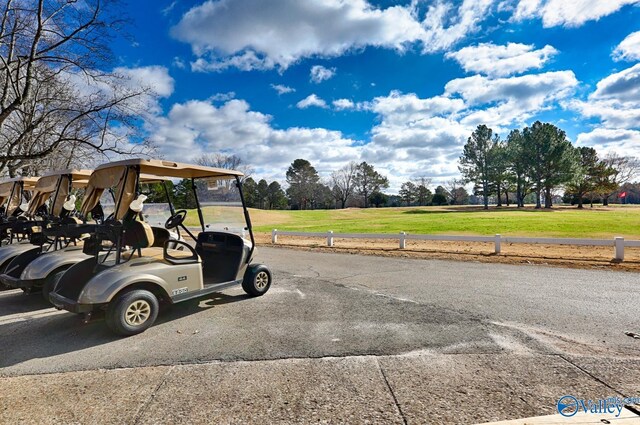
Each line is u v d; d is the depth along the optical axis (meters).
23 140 10.94
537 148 40.34
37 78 10.47
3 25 9.35
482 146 45.06
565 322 4.18
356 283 6.51
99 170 4.43
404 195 68.38
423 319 4.35
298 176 65.19
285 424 2.27
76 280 4.45
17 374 3.03
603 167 45.81
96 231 4.24
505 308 4.78
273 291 5.91
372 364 3.12
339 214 39.56
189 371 3.04
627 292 5.57
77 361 3.28
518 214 28.75
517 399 2.51
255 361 3.22
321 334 3.88
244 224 5.46
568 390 2.62
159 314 4.69
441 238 10.68
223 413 2.40
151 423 2.30
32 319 4.61
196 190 6.11
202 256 5.53
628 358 3.16
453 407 2.42
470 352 3.35
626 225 16.66
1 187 7.54
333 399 2.56
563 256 9.00
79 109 10.78
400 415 2.34
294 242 14.04
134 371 3.06
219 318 4.50
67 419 2.35
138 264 4.10
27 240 7.09
